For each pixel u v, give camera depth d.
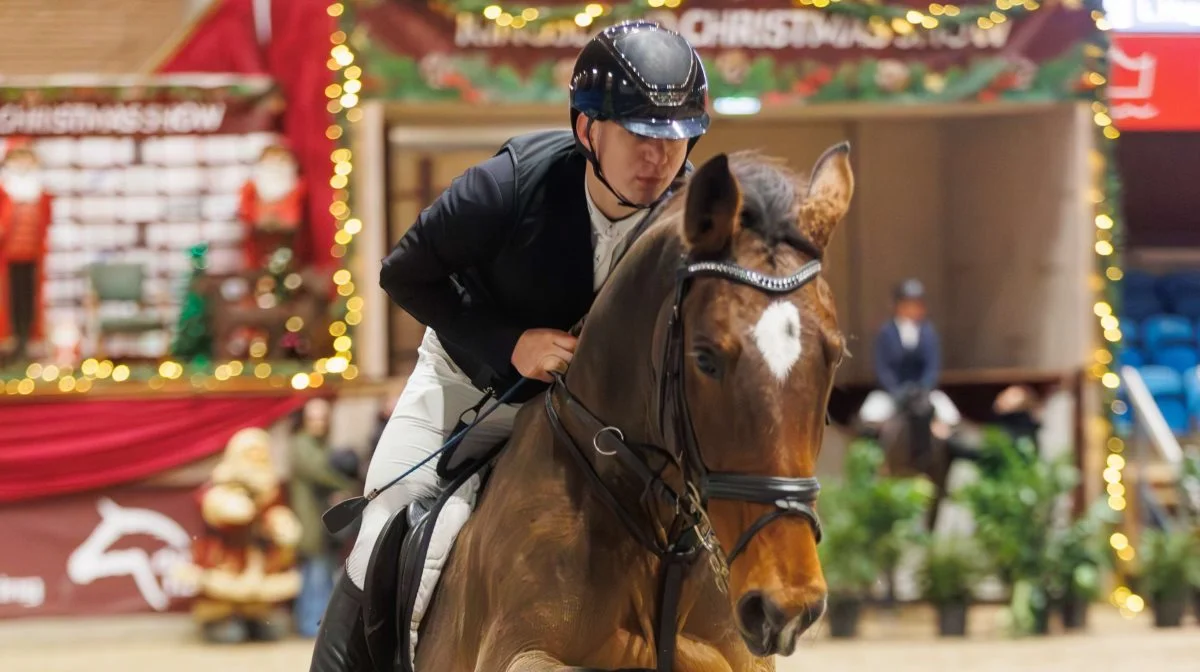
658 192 4.11
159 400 13.68
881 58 14.53
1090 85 14.95
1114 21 15.55
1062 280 15.84
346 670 4.66
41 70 14.55
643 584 3.92
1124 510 15.23
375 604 4.49
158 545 13.65
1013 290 17.25
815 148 19.55
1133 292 19.94
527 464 4.11
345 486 13.37
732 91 14.34
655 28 4.13
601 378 3.97
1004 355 17.50
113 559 13.60
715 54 14.36
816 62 14.45
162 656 12.12
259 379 13.71
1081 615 12.97
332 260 14.12
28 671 11.44
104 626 13.44
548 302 4.37
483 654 3.83
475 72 14.12
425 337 4.91
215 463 13.74
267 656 12.07
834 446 15.89
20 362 13.84
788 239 3.41
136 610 13.58
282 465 13.63
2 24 14.67
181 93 14.01
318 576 13.20
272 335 14.02
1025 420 14.82
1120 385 16.22
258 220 13.92
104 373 13.69
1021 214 16.98
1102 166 15.27
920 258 19.70
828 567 12.68
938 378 15.40
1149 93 15.55
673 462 3.82
